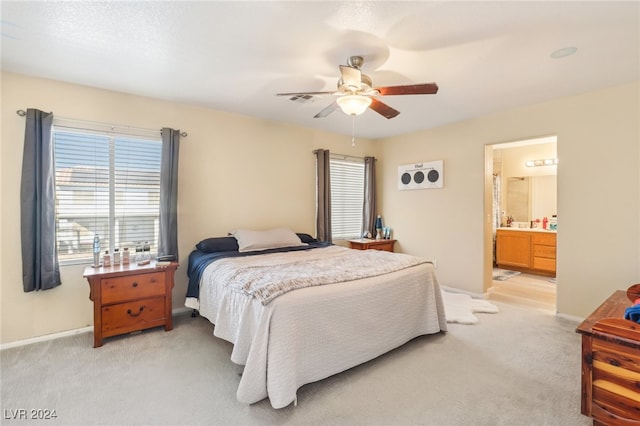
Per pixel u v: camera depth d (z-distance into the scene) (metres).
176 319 3.30
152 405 1.87
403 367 2.34
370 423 1.73
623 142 2.97
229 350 2.58
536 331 3.00
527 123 3.61
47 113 2.76
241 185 3.97
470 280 4.22
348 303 2.21
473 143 4.15
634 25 1.96
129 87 3.04
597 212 3.14
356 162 5.32
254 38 2.13
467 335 2.92
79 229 3.00
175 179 3.36
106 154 3.13
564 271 3.36
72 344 2.68
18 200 2.69
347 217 5.24
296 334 1.92
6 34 2.08
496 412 1.82
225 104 3.54
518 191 6.18
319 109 3.72
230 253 3.30
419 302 2.80
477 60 2.45
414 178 4.88
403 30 2.02
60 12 1.84
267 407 1.87
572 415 1.79
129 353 2.52
